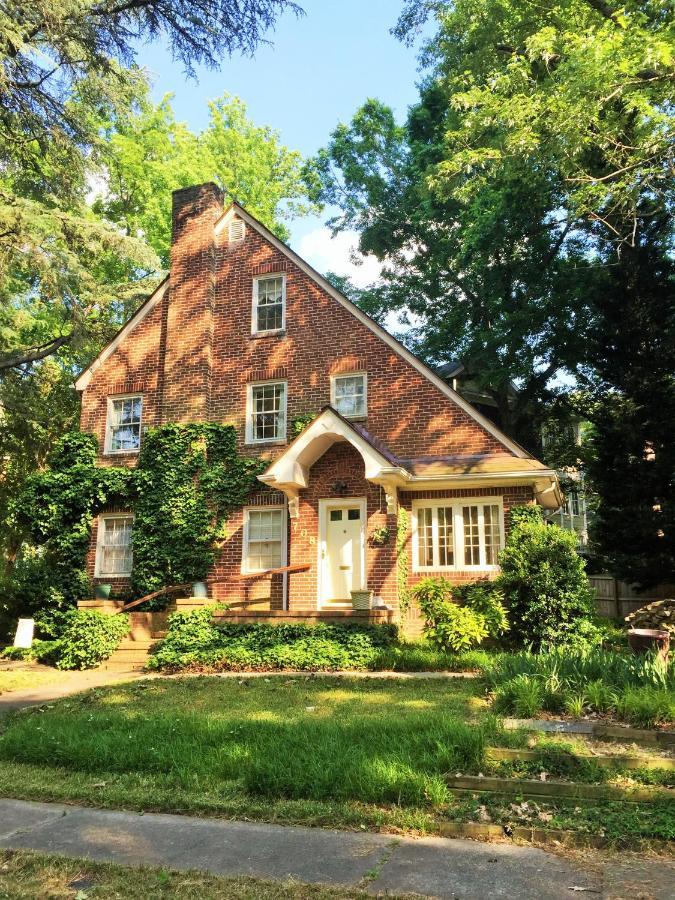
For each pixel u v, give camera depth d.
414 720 7.71
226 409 19.78
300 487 17.50
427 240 30.05
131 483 19.98
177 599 17.23
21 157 21.88
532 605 14.23
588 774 6.08
